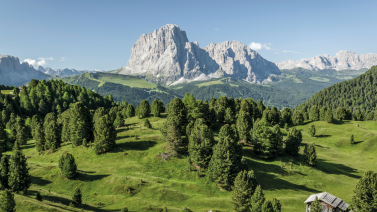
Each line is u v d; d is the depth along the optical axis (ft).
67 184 216.54
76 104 326.24
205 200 196.75
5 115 503.20
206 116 373.61
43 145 338.34
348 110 501.56
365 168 304.30
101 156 285.43
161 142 316.81
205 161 240.53
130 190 206.28
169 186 219.41
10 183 180.96
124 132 364.38
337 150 371.76
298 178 246.47
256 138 292.81
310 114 499.51
